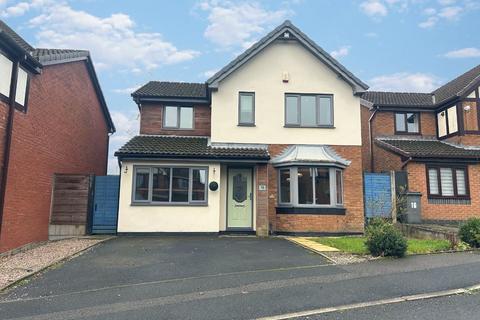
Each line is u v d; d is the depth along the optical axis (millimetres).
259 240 12680
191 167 14125
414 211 15570
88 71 17516
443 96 19781
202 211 13914
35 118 12086
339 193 15008
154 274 7934
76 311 5809
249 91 15469
